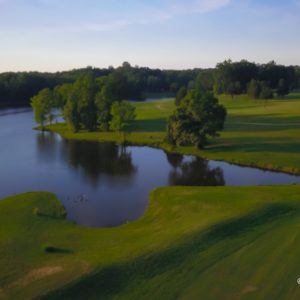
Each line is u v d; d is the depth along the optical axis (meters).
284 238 31.48
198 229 33.28
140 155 76.75
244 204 39.97
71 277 26.19
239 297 23.70
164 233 34.25
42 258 30.20
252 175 61.62
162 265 27.75
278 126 98.75
